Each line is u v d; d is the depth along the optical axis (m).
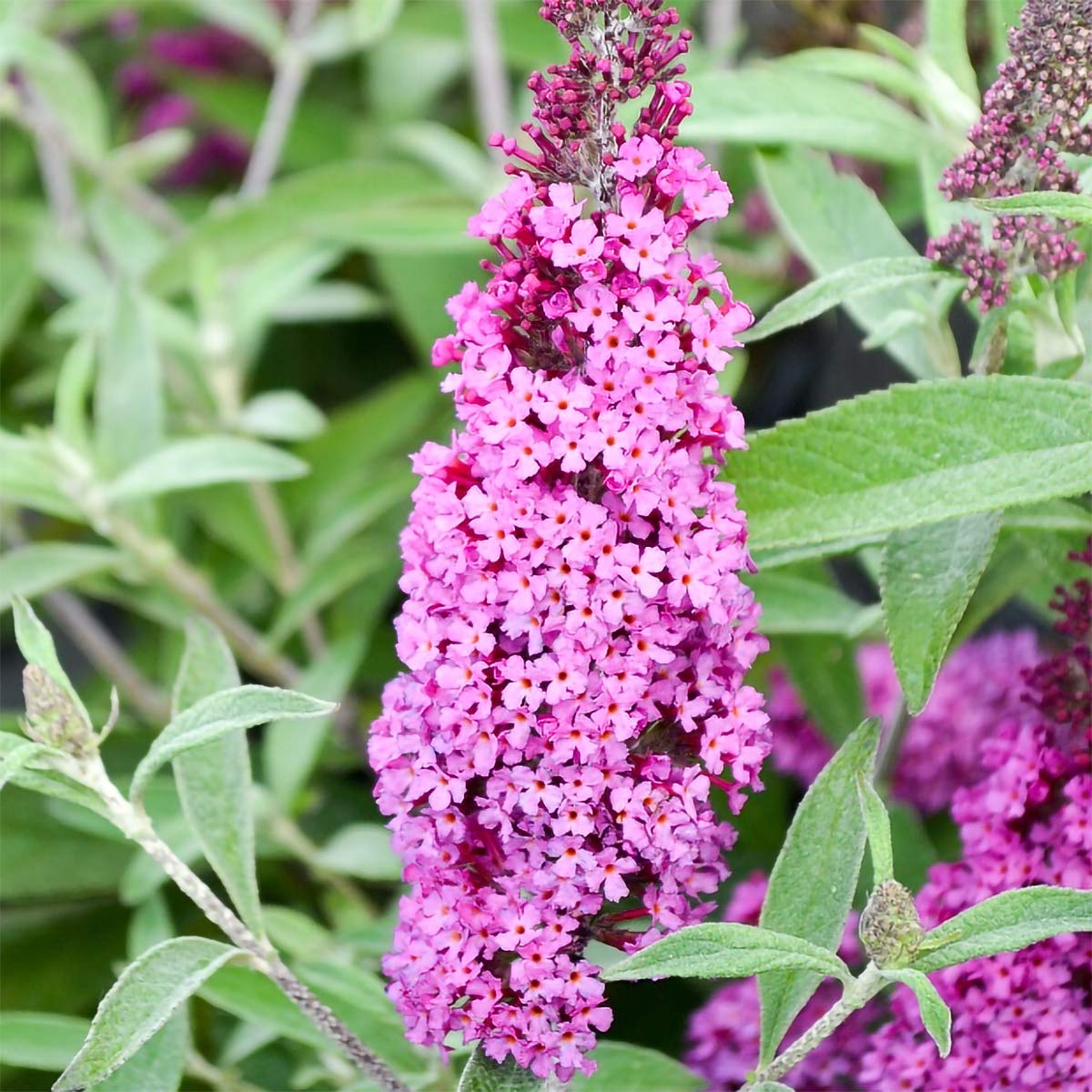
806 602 0.87
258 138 1.44
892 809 0.87
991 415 0.75
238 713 0.74
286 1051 0.90
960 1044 0.79
